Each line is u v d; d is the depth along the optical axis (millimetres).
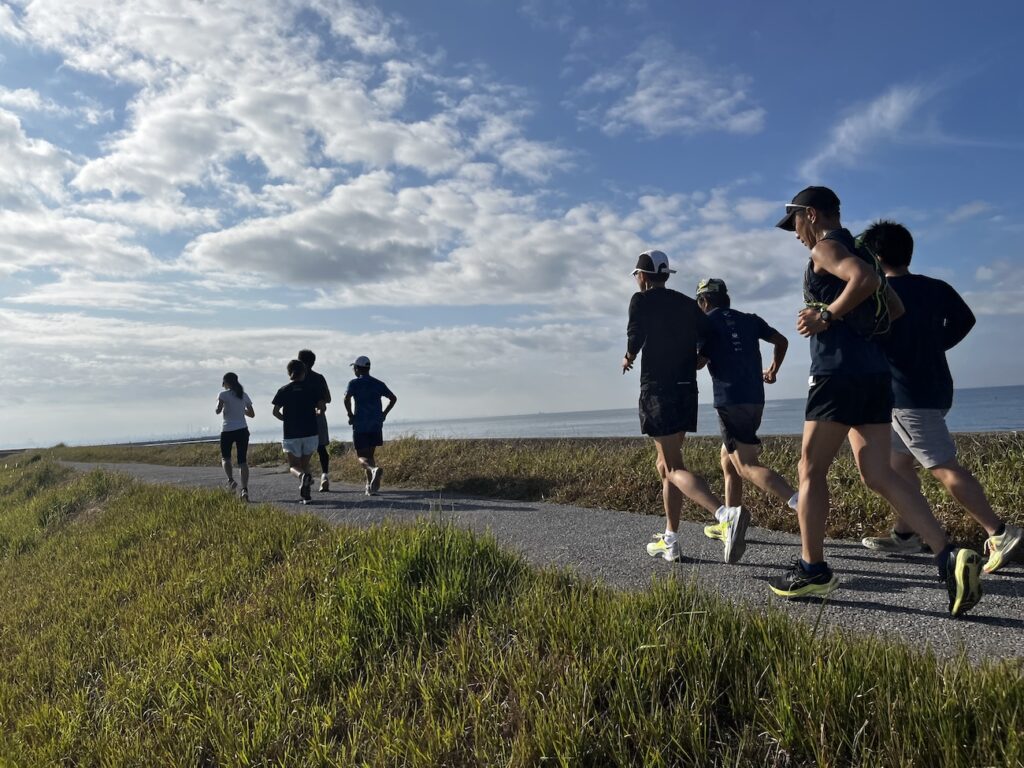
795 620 3018
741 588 4074
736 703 2496
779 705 2346
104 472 14234
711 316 5117
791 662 2525
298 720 3088
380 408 10172
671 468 4824
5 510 14625
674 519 4914
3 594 7445
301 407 9828
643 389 4898
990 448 6887
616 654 2854
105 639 4836
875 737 2162
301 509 8906
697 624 2947
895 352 4262
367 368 10305
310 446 9883
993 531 3986
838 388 3473
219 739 3082
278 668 3529
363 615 3844
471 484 9758
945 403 4242
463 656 3162
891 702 2230
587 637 3039
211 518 7523
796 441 9664
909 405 4242
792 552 5000
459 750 2598
